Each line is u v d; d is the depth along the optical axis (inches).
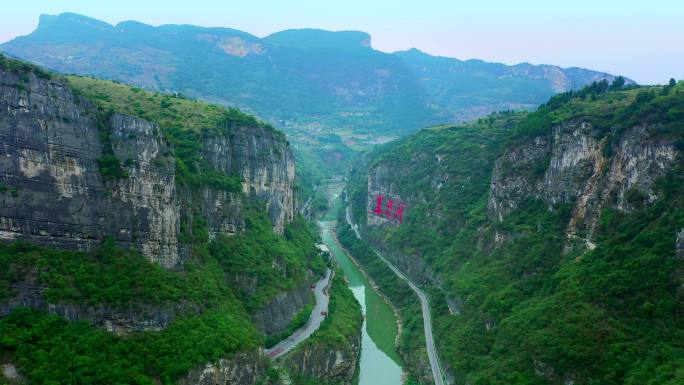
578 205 4958.2
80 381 2790.4
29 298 2945.4
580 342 3533.5
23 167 3046.3
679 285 3420.3
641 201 4229.8
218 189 5027.1
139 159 3651.6
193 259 4202.8
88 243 3348.9
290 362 4372.5
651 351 3223.4
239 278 4729.3
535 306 4261.8
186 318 3651.6
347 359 5014.8
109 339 3134.8
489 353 4333.2
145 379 3016.7
